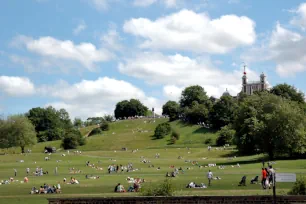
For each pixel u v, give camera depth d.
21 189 81.06
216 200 47.47
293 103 145.88
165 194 54.31
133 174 107.69
